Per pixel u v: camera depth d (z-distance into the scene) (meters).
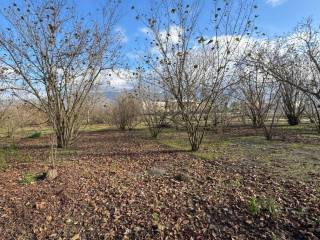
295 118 16.91
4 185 5.69
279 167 6.33
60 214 4.39
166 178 5.85
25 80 9.27
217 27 8.42
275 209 3.91
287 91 15.72
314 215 3.80
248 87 13.51
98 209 4.48
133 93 16.41
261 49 15.85
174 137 13.05
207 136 12.57
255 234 3.56
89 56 10.05
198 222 3.95
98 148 10.33
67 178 5.96
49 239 3.78
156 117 13.45
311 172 5.76
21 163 7.79
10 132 16.53
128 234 3.80
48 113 9.82
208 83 8.54
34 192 5.23
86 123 17.94
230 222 3.86
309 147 8.77
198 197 4.71
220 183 5.37
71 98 10.47
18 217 4.34
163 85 10.67
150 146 10.41
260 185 5.13
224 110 13.38
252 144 9.90
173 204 4.52
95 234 3.85
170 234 3.73
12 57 8.99
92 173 6.37
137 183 5.57
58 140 10.52
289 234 3.48
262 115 12.48
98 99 12.86
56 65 9.47
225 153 8.33
